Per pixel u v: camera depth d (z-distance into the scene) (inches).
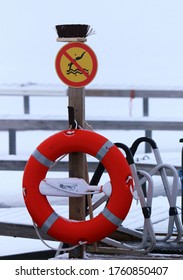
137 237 302.0
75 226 269.9
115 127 628.1
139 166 451.5
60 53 271.9
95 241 271.0
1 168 493.7
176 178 294.5
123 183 266.2
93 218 270.7
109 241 289.6
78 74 271.3
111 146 267.3
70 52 271.6
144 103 764.0
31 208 271.3
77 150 269.3
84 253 282.8
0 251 347.9
